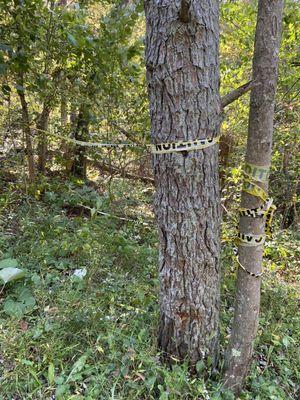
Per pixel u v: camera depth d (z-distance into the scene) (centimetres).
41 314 231
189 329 195
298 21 348
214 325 200
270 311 278
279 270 388
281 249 380
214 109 171
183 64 160
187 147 169
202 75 163
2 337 205
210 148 174
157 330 211
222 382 201
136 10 354
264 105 177
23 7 313
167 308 197
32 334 211
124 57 369
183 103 164
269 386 205
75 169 502
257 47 174
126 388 186
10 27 322
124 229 384
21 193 405
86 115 414
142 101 413
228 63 402
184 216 179
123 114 427
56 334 212
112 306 240
